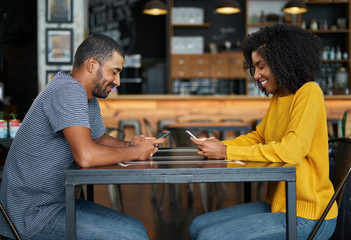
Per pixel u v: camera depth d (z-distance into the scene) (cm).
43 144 154
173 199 428
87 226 150
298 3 684
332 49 857
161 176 136
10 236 154
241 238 150
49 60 629
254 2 882
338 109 615
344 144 168
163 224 338
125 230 152
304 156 156
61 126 147
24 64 1009
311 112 156
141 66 944
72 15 630
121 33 917
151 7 693
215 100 629
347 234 219
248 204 188
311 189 156
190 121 611
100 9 911
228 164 149
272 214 158
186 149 210
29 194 155
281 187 162
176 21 872
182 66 864
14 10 902
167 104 624
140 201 423
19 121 268
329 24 884
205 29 896
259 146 159
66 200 135
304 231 153
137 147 160
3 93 934
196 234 180
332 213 158
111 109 617
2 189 161
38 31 628
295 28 165
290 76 163
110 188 354
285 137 156
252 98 623
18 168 155
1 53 1020
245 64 185
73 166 161
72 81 155
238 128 456
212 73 865
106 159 148
